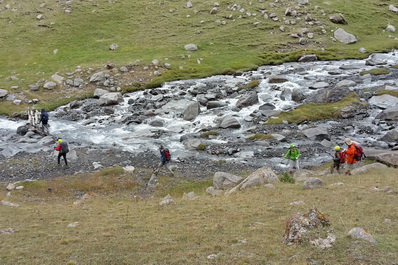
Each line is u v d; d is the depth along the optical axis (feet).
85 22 247.70
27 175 100.94
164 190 90.02
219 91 166.71
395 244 36.60
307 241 39.14
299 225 41.39
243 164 105.19
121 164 107.96
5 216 63.62
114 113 153.79
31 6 266.16
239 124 132.87
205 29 241.35
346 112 135.33
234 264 36.60
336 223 44.39
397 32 253.03
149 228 52.47
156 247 44.09
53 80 178.50
